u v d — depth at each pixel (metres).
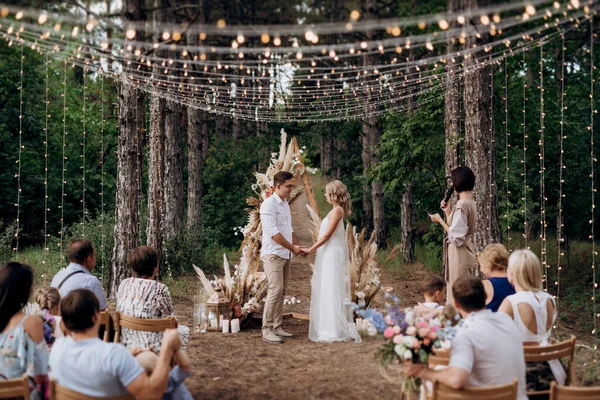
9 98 19.72
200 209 17.92
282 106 13.55
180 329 5.22
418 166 14.96
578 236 18.09
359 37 15.58
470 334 3.44
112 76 8.63
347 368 5.81
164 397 3.72
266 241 7.04
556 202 15.84
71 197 21.66
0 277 3.68
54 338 4.29
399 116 14.76
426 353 3.47
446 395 3.35
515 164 14.30
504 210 13.64
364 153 17.69
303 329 7.78
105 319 4.96
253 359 6.14
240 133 26.89
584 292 11.92
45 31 5.29
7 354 3.62
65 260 12.20
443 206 6.84
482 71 10.05
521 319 4.15
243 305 7.86
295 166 9.15
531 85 17.05
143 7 10.48
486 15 4.70
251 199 8.41
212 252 15.35
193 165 17.86
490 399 3.23
